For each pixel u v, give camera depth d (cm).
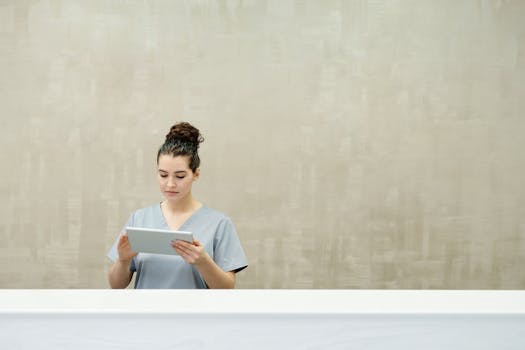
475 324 74
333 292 81
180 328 73
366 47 286
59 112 284
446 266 299
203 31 283
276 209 292
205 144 288
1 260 291
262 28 284
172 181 180
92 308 73
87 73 283
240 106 287
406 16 286
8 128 285
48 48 281
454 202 296
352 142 291
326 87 287
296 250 295
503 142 294
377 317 74
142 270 182
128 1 280
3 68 281
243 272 295
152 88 285
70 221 290
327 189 293
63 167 288
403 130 291
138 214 195
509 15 288
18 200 289
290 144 289
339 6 284
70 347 73
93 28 281
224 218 193
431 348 74
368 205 294
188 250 164
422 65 288
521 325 74
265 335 74
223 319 73
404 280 299
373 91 288
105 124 286
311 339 74
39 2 279
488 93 291
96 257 292
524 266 301
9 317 72
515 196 297
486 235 299
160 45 283
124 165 288
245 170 290
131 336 73
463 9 287
